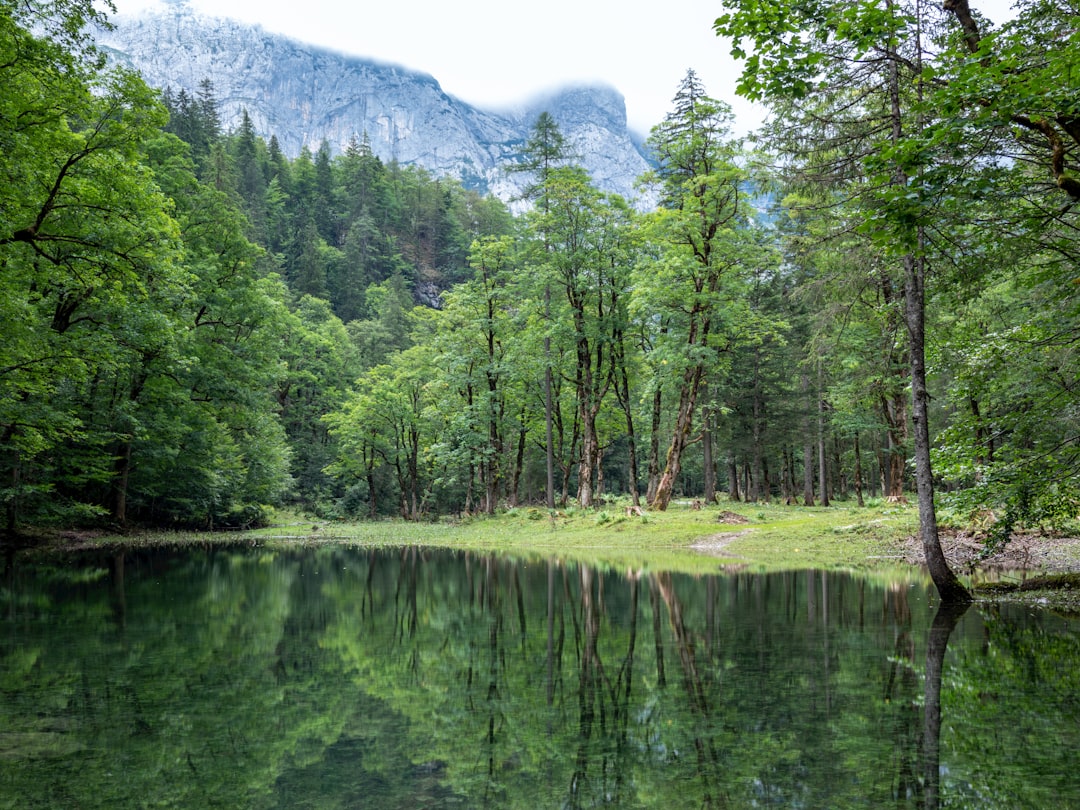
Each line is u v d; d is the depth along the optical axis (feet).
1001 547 34.73
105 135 49.37
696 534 76.23
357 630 28.68
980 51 21.74
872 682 19.11
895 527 63.00
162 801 11.56
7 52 38.52
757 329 99.86
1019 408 33.40
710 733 15.02
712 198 86.84
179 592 40.83
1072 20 23.21
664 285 86.84
